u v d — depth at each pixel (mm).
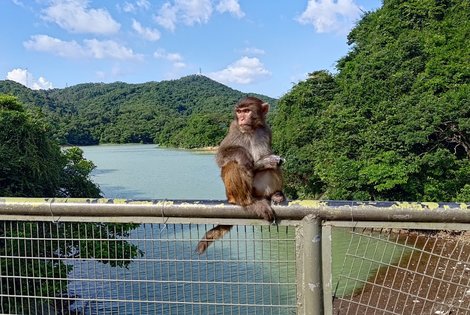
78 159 28609
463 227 2744
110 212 3061
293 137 39125
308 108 42750
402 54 34344
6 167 18469
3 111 20062
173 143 137000
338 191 29547
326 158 32094
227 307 3113
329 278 2906
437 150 27875
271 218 2941
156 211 3010
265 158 4184
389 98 32719
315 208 2879
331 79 44000
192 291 3113
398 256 3027
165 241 3145
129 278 3273
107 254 3379
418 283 3010
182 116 173875
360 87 34125
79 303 3455
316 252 2891
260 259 3043
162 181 58062
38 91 191875
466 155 30297
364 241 3008
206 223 3020
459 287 2939
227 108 170125
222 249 3107
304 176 36562
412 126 28172
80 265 3436
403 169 27297
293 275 2990
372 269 3020
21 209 3145
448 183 27719
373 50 38562
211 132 124875
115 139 161750
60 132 142875
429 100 29156
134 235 4215
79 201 3088
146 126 166250
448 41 34938
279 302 3020
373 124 30734
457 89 30062
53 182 21359
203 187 51844
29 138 20047
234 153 4117
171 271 3164
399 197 28219
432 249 2961
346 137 30656
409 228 2793
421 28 38594
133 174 66438
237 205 2963
